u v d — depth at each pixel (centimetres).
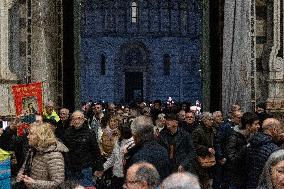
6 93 1295
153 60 7362
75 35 1523
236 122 957
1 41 1302
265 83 1461
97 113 1722
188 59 7450
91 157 884
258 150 663
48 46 1438
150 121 625
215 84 1563
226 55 1505
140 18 7356
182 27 7444
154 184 324
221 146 946
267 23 1467
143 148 603
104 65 7300
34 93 1193
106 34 7281
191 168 852
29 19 1416
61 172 621
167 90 7381
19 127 1058
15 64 1362
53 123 987
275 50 1444
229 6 1498
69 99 1507
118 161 830
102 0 7294
